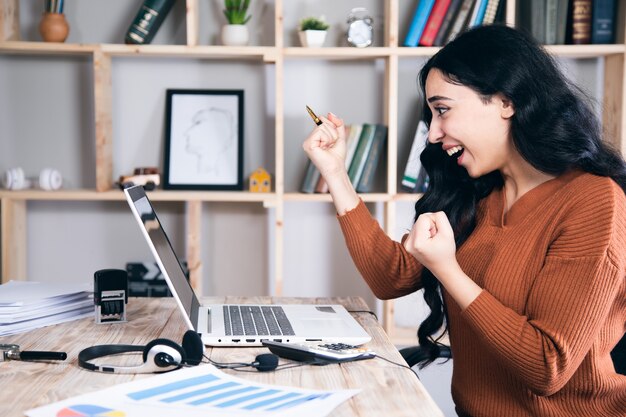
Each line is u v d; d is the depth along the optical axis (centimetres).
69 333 140
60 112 283
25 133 283
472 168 139
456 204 153
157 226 143
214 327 139
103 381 110
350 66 284
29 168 284
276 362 116
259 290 292
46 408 93
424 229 120
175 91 280
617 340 133
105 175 267
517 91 129
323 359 120
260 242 291
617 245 119
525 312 126
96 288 147
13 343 132
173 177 277
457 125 133
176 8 280
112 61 281
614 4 262
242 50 259
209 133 279
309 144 167
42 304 146
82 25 279
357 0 282
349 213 167
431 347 165
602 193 123
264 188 270
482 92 130
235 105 280
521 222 134
